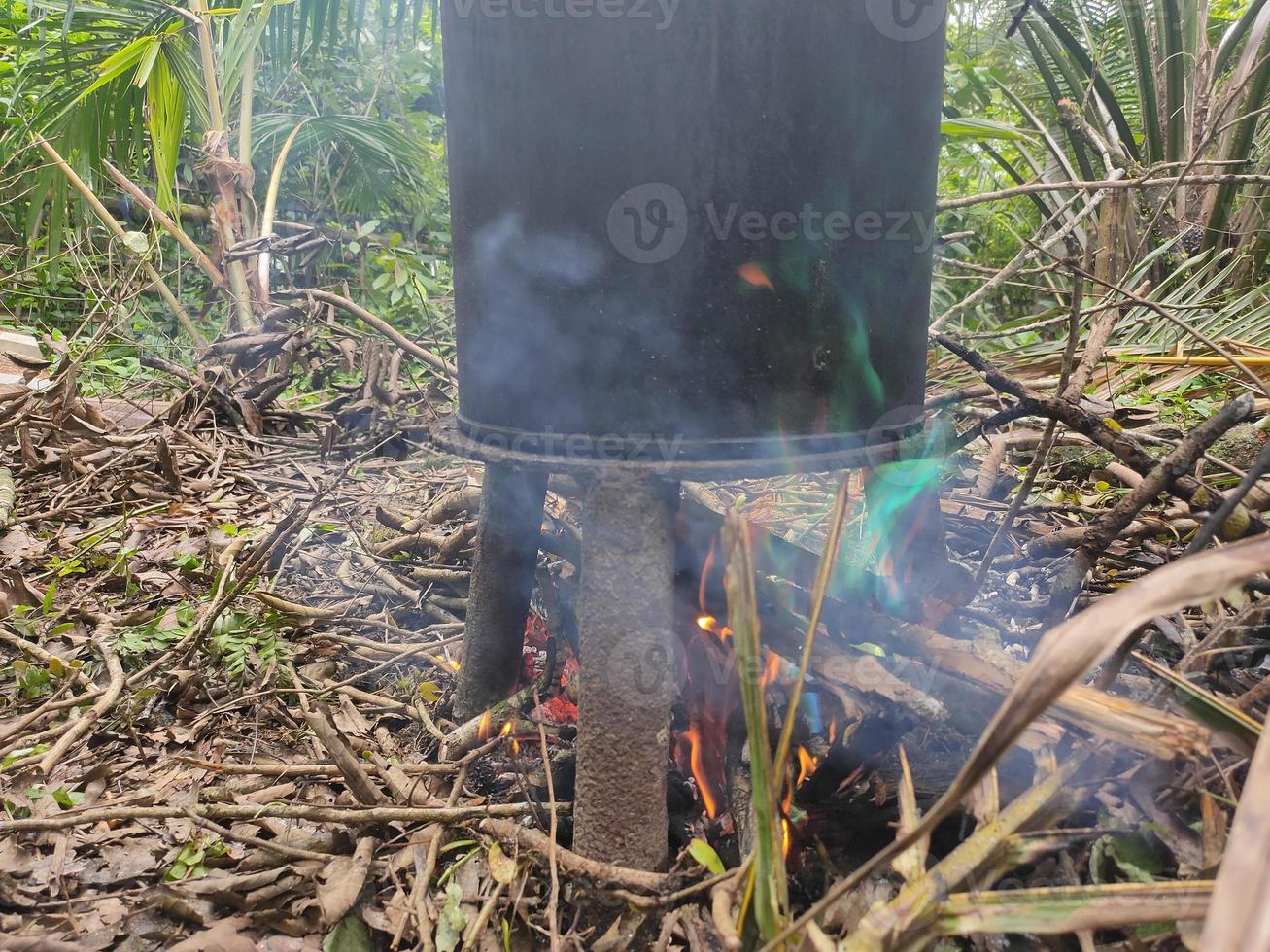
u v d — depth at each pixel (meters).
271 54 5.11
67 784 1.49
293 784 1.46
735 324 1.12
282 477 2.96
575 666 1.60
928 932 0.81
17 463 2.84
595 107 1.08
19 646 1.77
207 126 4.44
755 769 0.89
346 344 3.84
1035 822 0.96
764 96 1.08
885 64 1.15
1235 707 1.02
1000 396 2.69
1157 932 0.97
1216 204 3.76
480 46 1.15
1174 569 0.70
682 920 1.14
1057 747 1.12
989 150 4.21
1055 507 2.28
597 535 1.16
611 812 1.17
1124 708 0.89
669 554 1.18
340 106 6.18
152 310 5.20
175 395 3.64
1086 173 3.90
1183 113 3.92
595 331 1.14
